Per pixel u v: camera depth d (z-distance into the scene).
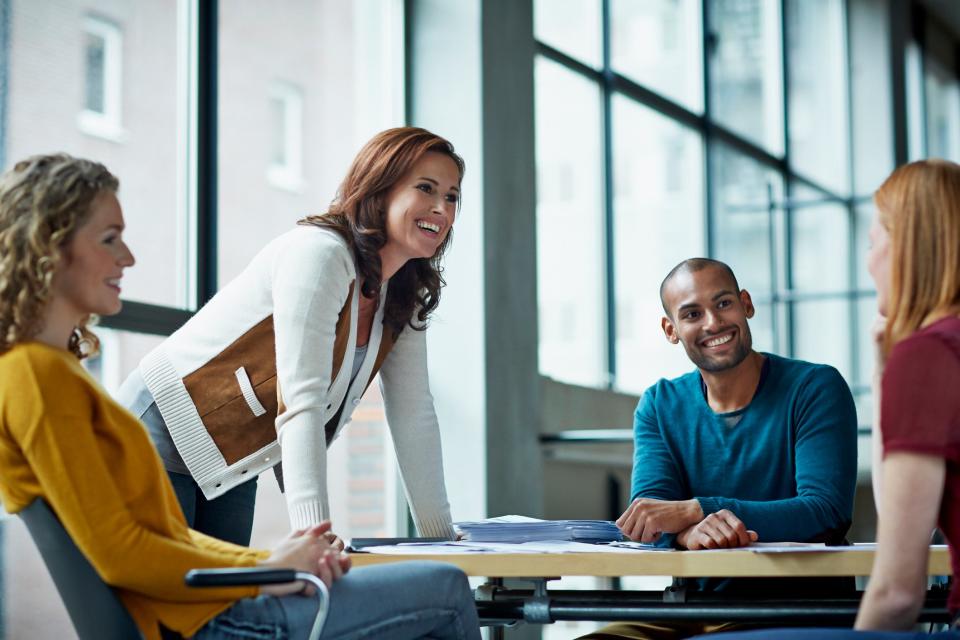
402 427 2.25
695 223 6.91
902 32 9.45
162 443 2.08
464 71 4.75
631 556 1.63
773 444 2.29
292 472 1.89
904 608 1.29
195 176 3.63
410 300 2.20
